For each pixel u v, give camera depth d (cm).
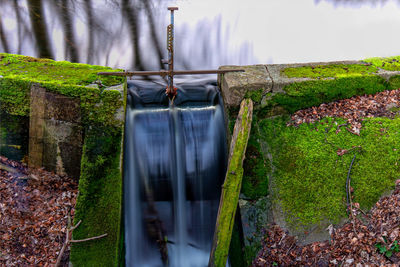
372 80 754
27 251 613
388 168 662
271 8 1298
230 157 608
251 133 696
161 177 701
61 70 735
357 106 741
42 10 1184
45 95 665
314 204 645
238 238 647
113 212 613
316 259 604
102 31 1145
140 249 671
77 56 1050
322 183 658
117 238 602
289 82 709
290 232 630
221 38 1146
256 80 708
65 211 655
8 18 1140
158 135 711
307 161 676
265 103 711
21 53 1032
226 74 734
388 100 751
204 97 769
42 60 789
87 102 658
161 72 715
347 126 710
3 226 629
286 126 716
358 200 641
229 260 666
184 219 702
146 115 723
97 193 622
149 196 696
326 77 737
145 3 1234
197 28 1177
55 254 610
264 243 623
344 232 618
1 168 689
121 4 1217
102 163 638
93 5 1209
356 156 677
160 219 693
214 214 709
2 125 691
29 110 677
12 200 659
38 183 684
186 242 693
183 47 1108
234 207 585
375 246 590
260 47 1115
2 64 748
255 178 661
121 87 687
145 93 755
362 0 1350
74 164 682
